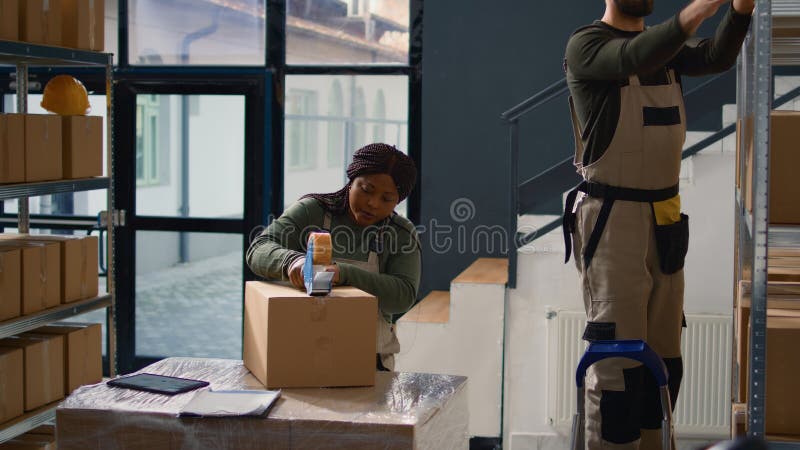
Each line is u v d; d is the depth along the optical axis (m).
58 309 3.55
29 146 3.44
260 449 1.89
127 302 5.36
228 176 5.23
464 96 5.11
